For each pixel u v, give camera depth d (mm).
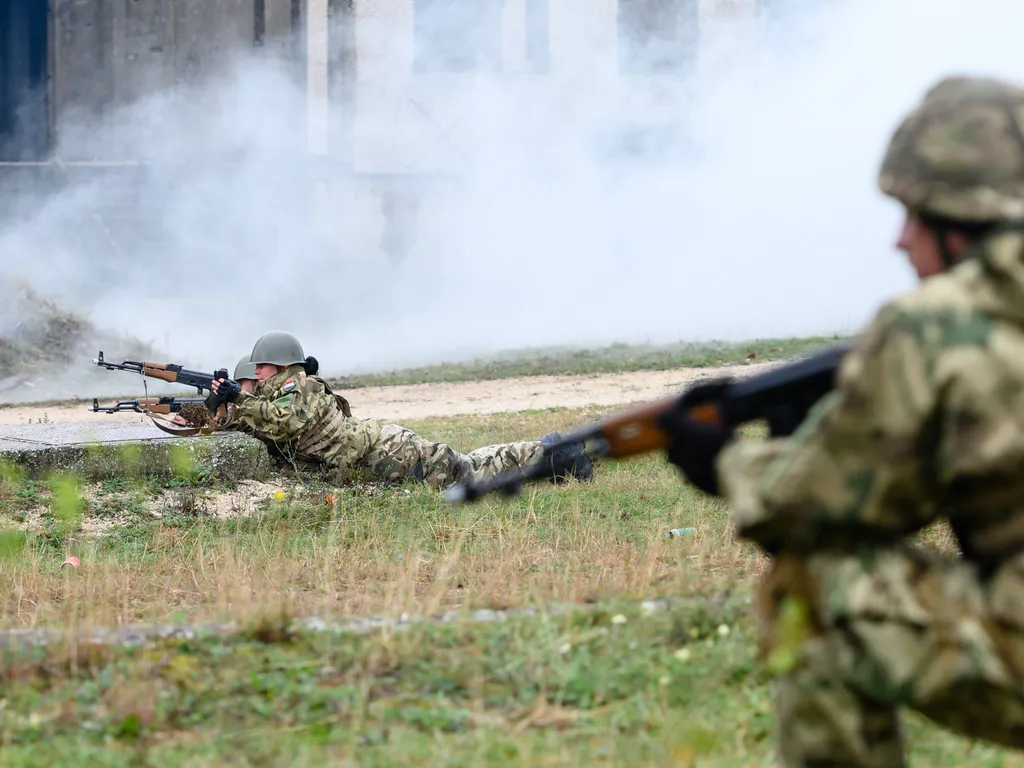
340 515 27547
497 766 11070
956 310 7414
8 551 21250
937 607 7711
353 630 14602
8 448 30891
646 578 16875
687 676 12875
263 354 32000
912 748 11398
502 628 14219
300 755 11273
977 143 7668
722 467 8250
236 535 25719
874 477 7539
